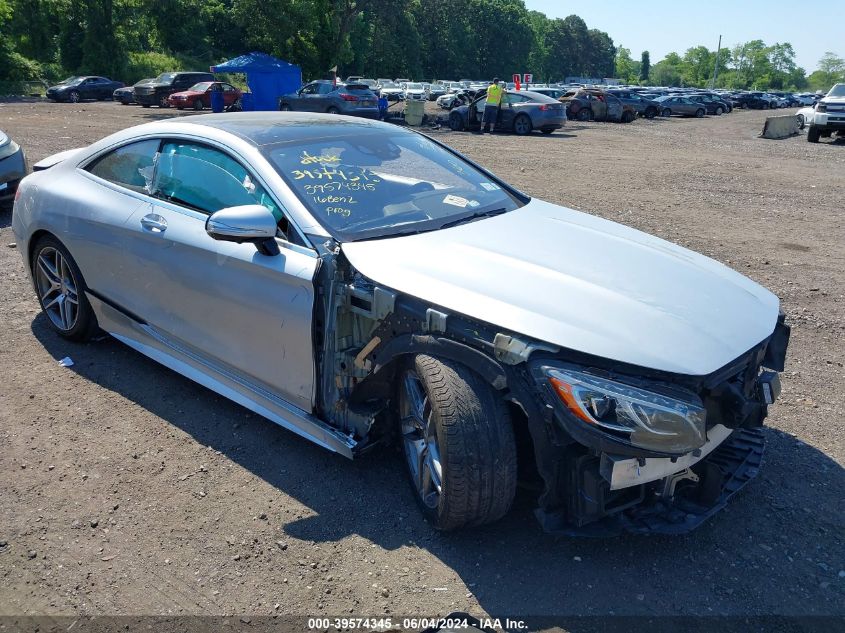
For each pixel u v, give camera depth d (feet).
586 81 427.74
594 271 9.76
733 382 8.89
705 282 10.07
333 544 9.32
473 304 8.66
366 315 9.77
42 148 45.14
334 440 10.24
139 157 13.25
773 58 606.55
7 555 9.05
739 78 599.57
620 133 80.94
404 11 151.02
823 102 72.54
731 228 28.19
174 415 12.51
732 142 72.02
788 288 20.44
